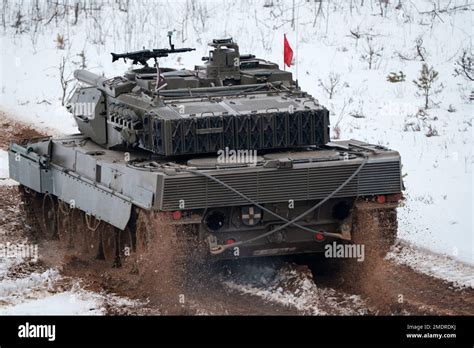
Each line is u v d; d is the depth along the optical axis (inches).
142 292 1535.4
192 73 1787.6
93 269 1694.1
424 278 1592.0
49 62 2984.7
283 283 1566.2
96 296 1525.6
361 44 2940.5
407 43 2938.0
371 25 3058.6
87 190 1713.8
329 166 1551.4
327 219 1599.4
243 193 1515.7
